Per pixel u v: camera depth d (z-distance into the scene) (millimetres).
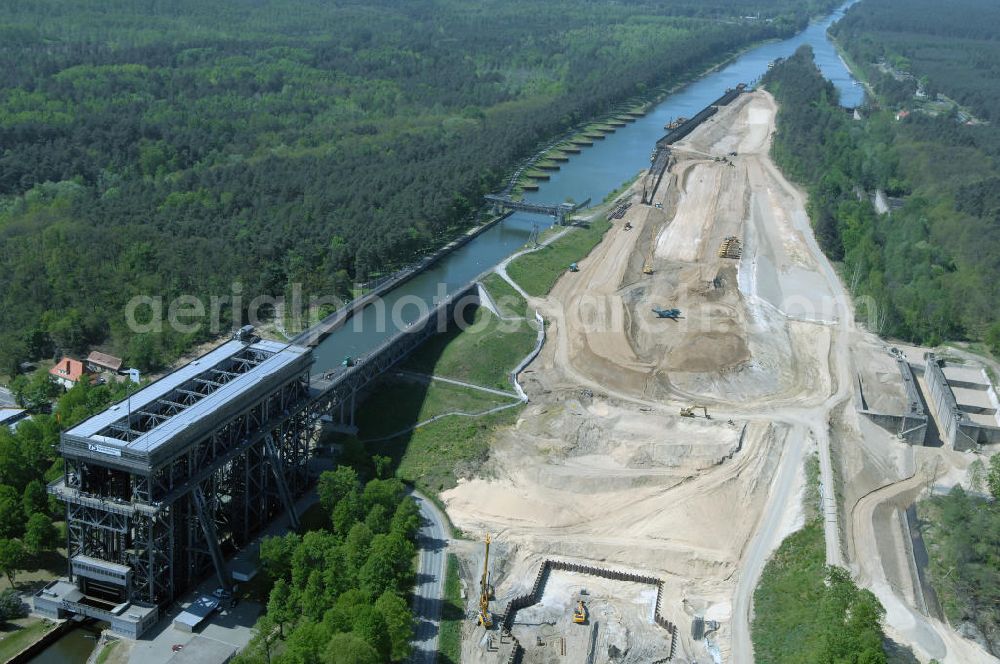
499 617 185000
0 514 194750
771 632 181500
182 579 189375
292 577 183750
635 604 192625
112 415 186000
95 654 171000
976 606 190750
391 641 166625
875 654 158625
